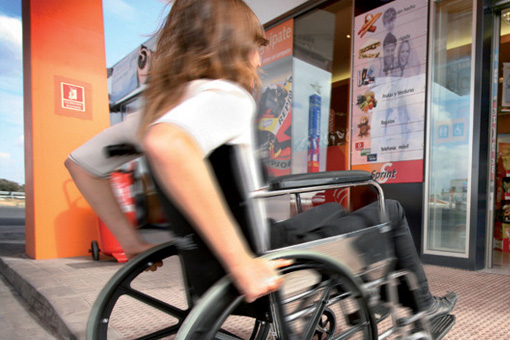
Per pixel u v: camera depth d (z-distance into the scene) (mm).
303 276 863
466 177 3244
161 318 1838
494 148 3305
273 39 5242
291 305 946
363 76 4051
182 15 820
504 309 1962
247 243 765
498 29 3279
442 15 3469
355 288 923
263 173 835
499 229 4797
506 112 4746
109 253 3424
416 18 3590
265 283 668
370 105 3969
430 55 3480
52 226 3682
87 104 3945
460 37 3338
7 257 3721
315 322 891
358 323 1038
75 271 2953
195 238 781
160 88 776
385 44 3844
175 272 2973
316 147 4664
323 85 4633
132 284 2525
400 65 3707
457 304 2053
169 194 618
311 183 884
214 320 705
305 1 4719
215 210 624
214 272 786
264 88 5348
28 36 3688
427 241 3457
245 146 745
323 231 958
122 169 992
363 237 1004
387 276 1123
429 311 1288
